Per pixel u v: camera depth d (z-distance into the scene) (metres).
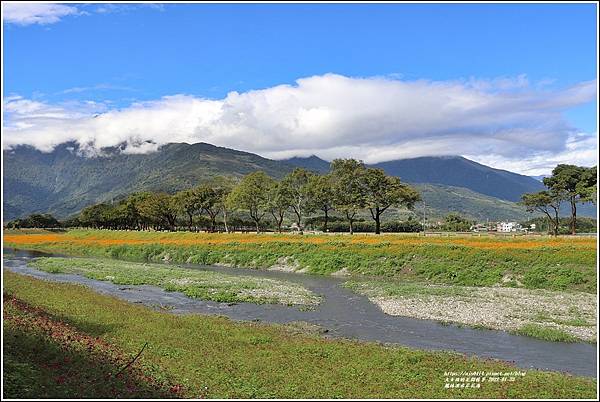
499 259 48.12
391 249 56.09
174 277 49.19
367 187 89.06
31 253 84.31
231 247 69.19
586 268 43.19
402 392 16.42
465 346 24.45
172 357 19.80
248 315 31.94
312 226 126.81
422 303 35.31
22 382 14.01
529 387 17.16
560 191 80.44
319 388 16.72
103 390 14.81
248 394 15.88
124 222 140.88
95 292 38.38
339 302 36.53
